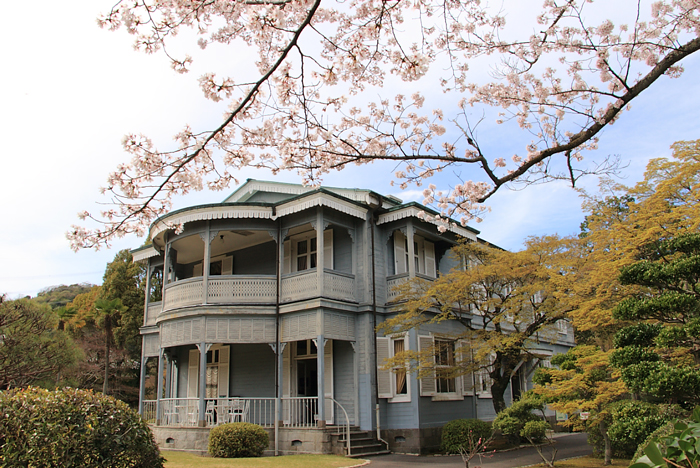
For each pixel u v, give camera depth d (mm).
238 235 17094
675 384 7703
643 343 8836
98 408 7020
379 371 14852
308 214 15320
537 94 6887
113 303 31312
